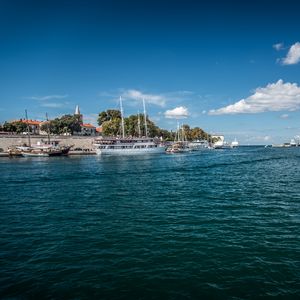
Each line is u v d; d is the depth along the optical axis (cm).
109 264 1405
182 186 3862
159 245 1639
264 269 1339
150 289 1186
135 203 2778
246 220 2133
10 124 15462
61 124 17288
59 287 1205
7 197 3139
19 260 1461
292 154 13788
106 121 15888
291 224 2022
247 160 9344
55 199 3012
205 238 1744
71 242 1706
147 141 13038
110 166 6956
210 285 1210
